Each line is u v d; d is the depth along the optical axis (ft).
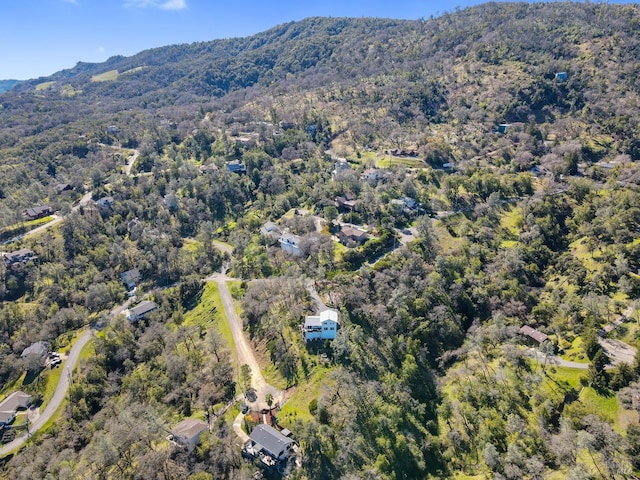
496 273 493.77
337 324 395.34
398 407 333.42
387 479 280.51
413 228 599.16
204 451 302.66
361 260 524.52
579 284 450.71
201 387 378.94
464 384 361.92
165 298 540.52
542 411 313.73
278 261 549.95
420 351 397.80
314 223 621.72
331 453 292.81
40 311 533.14
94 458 316.81
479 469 294.66
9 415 399.03
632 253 451.53
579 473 248.93
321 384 348.18
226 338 440.86
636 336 361.10
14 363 463.83
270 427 309.83
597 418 290.15
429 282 471.62
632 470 257.34
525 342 395.55
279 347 394.73
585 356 356.38
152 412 331.57
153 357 447.42
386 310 432.25
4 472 351.67
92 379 423.23
